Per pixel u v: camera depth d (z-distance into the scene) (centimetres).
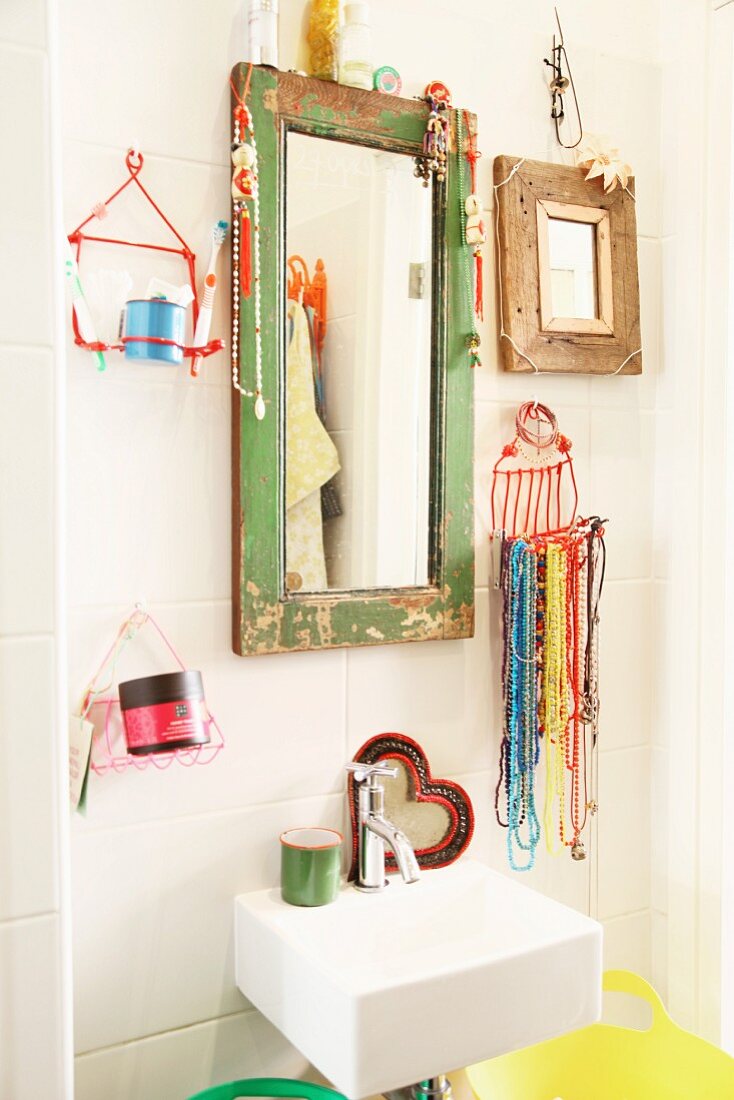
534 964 134
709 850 179
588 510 180
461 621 161
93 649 135
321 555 149
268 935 136
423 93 159
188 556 141
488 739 170
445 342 158
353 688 156
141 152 136
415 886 153
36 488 104
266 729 148
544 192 169
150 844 139
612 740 184
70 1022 108
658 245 186
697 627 180
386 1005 120
